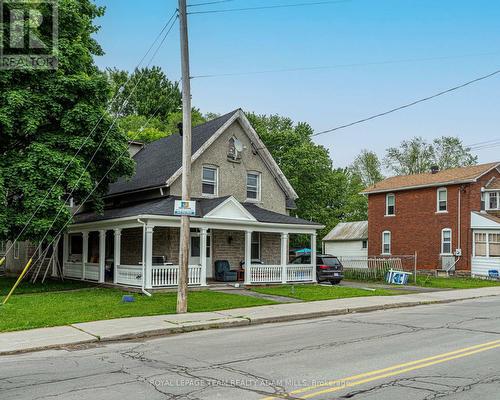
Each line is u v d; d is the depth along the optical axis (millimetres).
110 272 25266
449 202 36531
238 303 17047
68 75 19891
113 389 7168
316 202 51375
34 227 18422
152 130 47312
